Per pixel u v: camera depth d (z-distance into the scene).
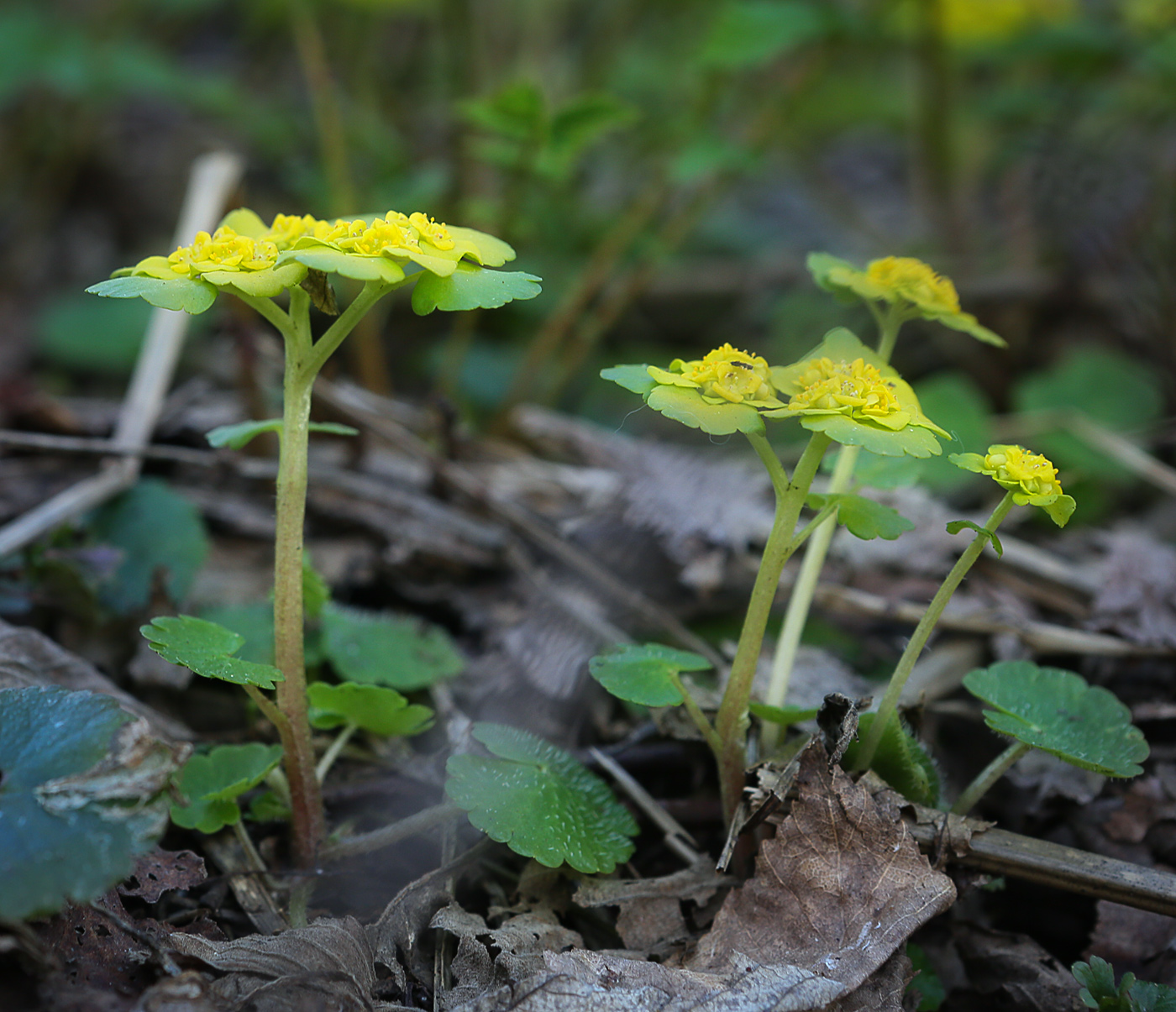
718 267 0.84
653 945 0.37
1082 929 0.39
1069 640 0.45
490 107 0.50
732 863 0.38
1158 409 0.62
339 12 0.76
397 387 0.73
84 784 0.34
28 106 0.89
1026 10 0.68
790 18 0.56
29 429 0.50
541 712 0.43
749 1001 0.35
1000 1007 0.38
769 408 0.36
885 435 0.35
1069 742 0.38
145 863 0.37
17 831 0.33
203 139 1.01
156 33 1.01
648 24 0.93
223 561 0.48
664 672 0.38
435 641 0.44
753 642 0.37
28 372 0.80
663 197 0.58
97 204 1.00
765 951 0.36
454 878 0.38
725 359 0.36
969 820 0.38
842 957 0.36
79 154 0.94
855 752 0.38
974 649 0.45
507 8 0.77
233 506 0.50
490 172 0.68
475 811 0.37
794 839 0.37
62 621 0.44
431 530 0.49
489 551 0.48
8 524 0.47
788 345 0.77
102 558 0.43
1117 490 0.59
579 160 0.69
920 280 0.40
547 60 0.82
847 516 0.37
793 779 0.37
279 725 0.37
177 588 0.45
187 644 0.36
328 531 0.49
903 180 1.12
